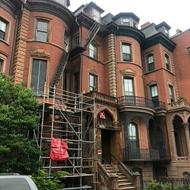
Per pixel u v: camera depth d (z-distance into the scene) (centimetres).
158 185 1597
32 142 1291
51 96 1920
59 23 2295
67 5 2705
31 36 2119
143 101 2494
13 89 1385
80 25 2525
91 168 1852
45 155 1719
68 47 2477
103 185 1752
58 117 1944
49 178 1342
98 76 2520
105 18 3034
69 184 1858
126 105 2297
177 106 2598
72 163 1786
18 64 1953
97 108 2055
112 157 2158
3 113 1210
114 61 2570
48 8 2250
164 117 2633
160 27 3275
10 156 1182
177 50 3156
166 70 2911
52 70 2094
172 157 2505
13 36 2053
